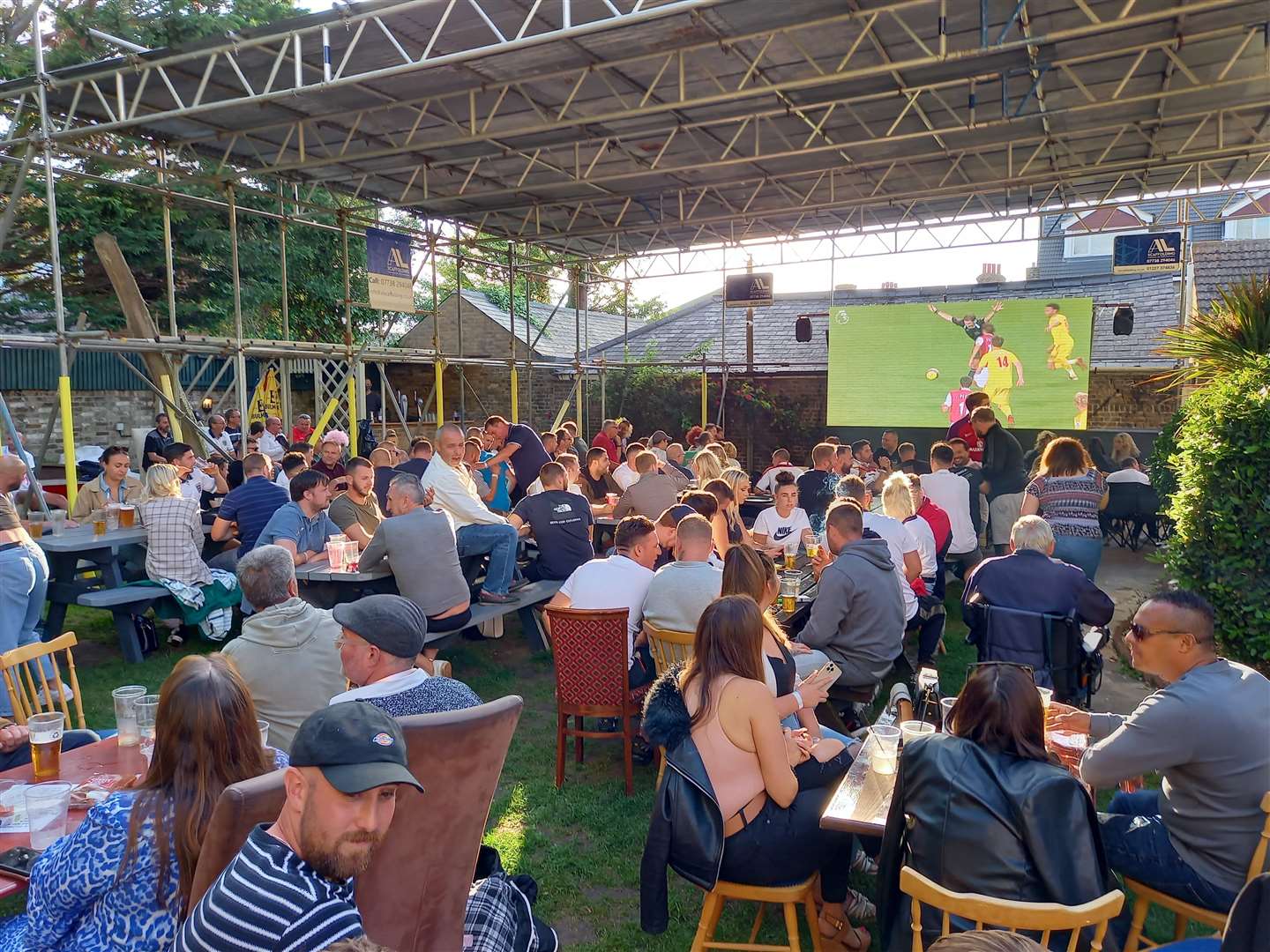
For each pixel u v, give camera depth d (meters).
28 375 15.77
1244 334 6.39
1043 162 13.06
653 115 10.76
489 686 6.07
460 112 10.53
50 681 4.29
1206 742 2.57
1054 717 3.27
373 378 22.31
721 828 2.78
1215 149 11.34
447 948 2.22
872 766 2.98
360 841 1.57
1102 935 2.05
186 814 1.92
